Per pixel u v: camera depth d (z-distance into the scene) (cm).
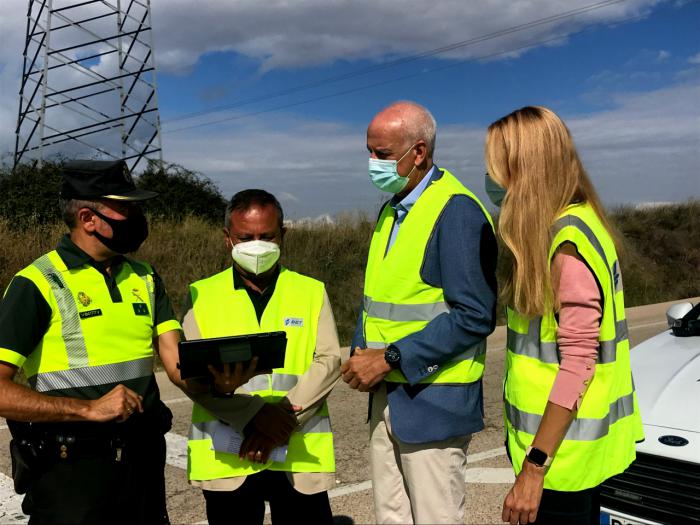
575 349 202
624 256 233
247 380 228
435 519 242
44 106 2106
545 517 217
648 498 276
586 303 201
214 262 1223
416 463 245
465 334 231
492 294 237
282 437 240
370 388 245
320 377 250
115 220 223
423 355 233
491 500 401
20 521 381
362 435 544
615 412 216
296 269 1255
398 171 251
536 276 208
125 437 220
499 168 221
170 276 1145
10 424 215
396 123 248
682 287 1716
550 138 214
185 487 437
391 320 248
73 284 221
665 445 276
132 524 224
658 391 317
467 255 233
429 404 241
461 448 251
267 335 225
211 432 249
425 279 242
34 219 1252
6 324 206
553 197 212
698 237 1952
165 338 247
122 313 228
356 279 1283
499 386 725
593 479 210
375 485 266
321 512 254
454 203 241
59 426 212
